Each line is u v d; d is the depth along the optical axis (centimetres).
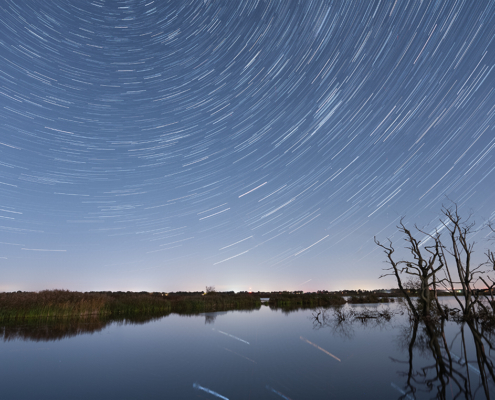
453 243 2253
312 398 720
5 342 1477
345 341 1458
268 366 1018
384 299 5616
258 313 3169
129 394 770
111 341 1502
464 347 1293
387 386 797
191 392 776
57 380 895
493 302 2162
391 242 2489
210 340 1520
